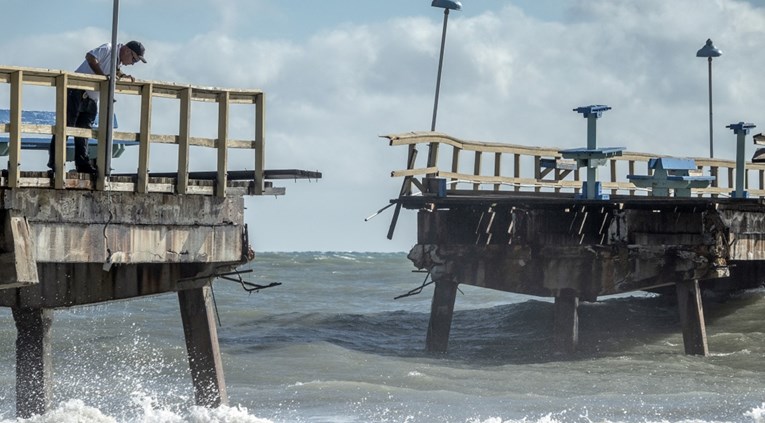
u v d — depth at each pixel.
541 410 49.91
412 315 93.56
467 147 69.81
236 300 113.62
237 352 69.12
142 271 43.28
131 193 39.56
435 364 65.81
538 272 70.00
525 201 67.44
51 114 46.75
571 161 75.25
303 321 88.06
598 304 92.62
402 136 64.56
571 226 69.56
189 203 41.38
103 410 50.81
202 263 42.97
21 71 36.28
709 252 67.62
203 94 41.44
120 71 42.81
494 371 63.06
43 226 37.12
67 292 43.75
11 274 35.69
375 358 67.56
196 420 43.28
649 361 67.38
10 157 36.25
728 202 67.75
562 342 70.62
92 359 68.62
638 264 68.81
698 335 69.75
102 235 38.69
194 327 43.78
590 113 68.06
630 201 66.88
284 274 168.38
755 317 84.06
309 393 54.44
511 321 87.50
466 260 70.81
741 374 62.28
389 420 47.44
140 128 39.66
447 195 73.81
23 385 45.59
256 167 43.16
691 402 52.16
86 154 41.94
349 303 116.00
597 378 60.59
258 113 43.06
